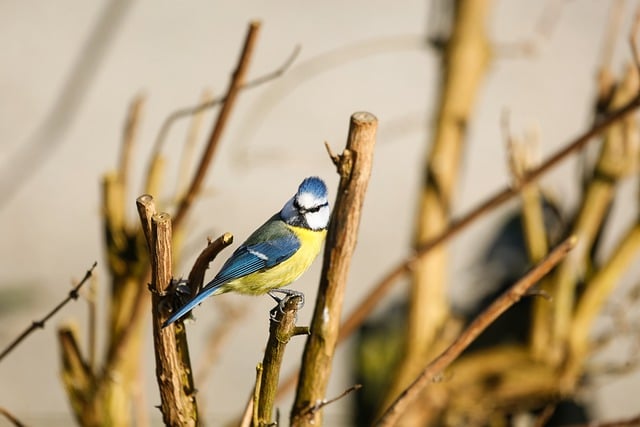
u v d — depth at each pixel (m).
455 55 9.30
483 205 7.33
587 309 8.02
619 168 7.86
